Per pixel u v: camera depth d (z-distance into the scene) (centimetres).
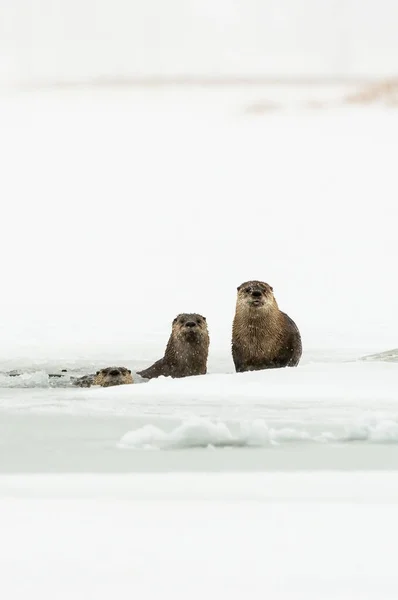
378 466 1002
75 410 1455
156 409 1463
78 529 775
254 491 892
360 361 1905
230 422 1338
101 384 2014
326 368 1773
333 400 1541
